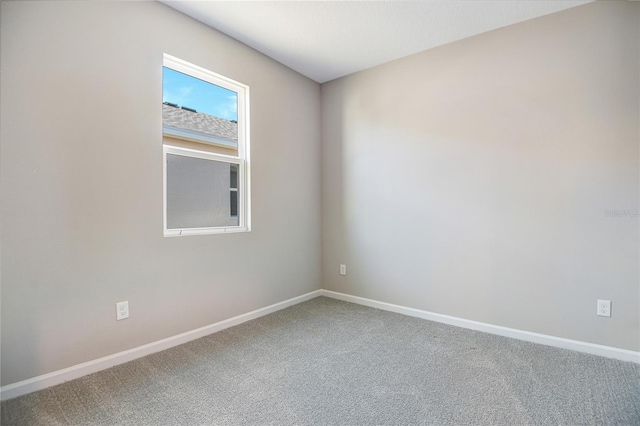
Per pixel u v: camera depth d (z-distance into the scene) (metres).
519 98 2.50
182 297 2.43
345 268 3.57
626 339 2.14
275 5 2.29
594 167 2.23
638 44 2.08
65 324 1.86
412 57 3.03
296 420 1.55
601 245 2.21
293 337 2.55
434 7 2.29
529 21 2.45
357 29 2.59
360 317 3.02
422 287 3.01
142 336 2.20
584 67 2.25
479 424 1.52
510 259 2.56
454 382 1.88
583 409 1.62
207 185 2.65
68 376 1.88
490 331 2.64
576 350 2.29
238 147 2.92
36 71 1.74
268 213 3.11
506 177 2.56
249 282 2.94
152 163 2.23
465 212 2.76
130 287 2.13
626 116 2.13
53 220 1.81
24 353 1.73
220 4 2.27
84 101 1.91
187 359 2.17
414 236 3.05
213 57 2.60
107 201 2.02
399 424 1.52
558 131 2.35
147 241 2.21
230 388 1.82
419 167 3.01
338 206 3.62
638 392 1.76
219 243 2.68
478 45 2.67
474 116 2.70
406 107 3.08
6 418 1.55
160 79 2.27
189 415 1.58
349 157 3.50
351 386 1.84
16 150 1.68
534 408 1.63
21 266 1.71
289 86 3.32
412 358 2.19
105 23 2.00
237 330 2.69
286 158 3.29
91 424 1.51
